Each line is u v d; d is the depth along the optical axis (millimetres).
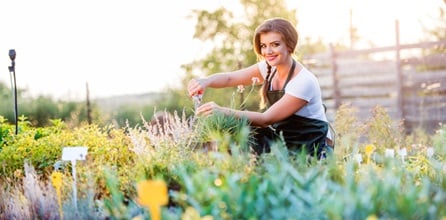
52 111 11672
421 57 10578
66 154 3643
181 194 2906
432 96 10461
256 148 4277
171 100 12344
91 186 3506
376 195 2623
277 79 4605
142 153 3854
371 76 11164
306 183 2834
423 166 4379
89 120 11336
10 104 11695
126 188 3580
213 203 2709
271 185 2832
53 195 3662
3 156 4621
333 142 4828
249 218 2652
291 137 4434
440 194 2729
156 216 2268
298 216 2533
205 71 13039
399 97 10719
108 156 4359
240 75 4797
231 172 3189
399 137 6848
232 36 13086
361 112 11234
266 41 4426
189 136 4031
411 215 2555
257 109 11062
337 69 11516
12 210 3773
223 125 3938
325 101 11695
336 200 2473
